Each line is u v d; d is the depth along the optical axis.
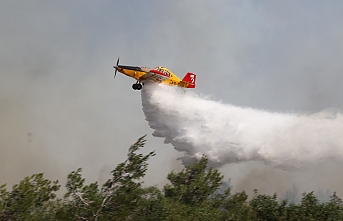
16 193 17.77
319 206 22.89
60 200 20.11
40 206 19.14
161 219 21.06
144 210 21.03
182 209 23.00
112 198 18.48
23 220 17.27
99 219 17.92
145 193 22.53
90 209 18.16
